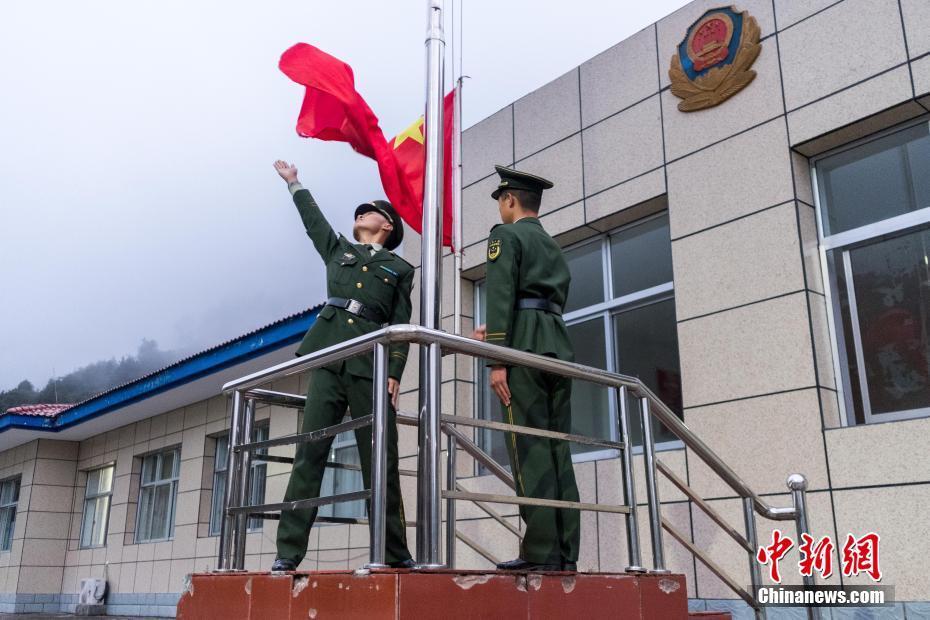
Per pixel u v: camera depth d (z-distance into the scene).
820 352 4.75
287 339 8.59
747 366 4.98
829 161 5.12
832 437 4.52
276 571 2.67
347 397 3.15
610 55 6.29
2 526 14.23
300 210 3.54
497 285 3.03
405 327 2.46
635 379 3.15
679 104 5.70
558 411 3.08
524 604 2.39
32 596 12.80
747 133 5.30
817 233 5.05
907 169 4.77
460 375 6.75
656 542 2.99
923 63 4.57
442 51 3.56
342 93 4.48
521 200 3.39
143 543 11.40
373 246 3.45
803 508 3.87
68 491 13.60
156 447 11.76
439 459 2.40
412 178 5.40
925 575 4.04
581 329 6.27
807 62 5.09
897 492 4.22
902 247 4.71
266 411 9.68
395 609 2.12
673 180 5.65
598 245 6.34
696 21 5.71
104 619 10.59
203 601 2.83
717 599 4.82
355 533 7.52
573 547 2.98
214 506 10.49
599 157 6.18
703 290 5.31
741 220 5.21
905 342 4.60
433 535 2.33
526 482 2.90
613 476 5.49
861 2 4.89
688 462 5.15
